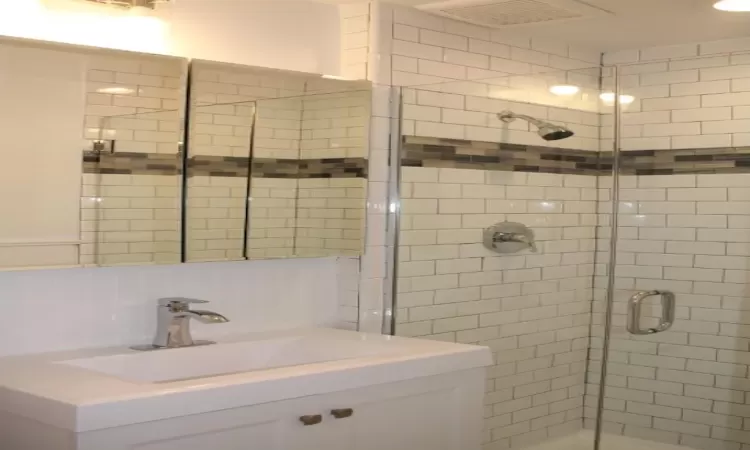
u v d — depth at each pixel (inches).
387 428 81.4
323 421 75.5
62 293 84.4
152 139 86.4
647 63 126.0
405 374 82.4
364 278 108.0
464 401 89.7
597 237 133.4
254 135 95.4
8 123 76.5
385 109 108.6
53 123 79.3
